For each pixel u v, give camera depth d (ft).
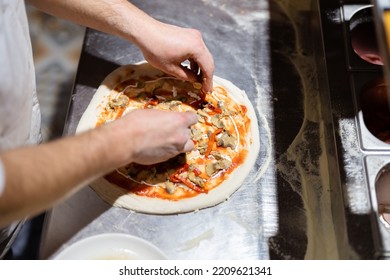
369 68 3.38
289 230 3.08
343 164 3.01
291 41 3.99
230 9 4.15
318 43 3.72
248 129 3.44
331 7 3.69
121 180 3.19
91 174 2.43
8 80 2.77
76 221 3.07
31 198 2.12
